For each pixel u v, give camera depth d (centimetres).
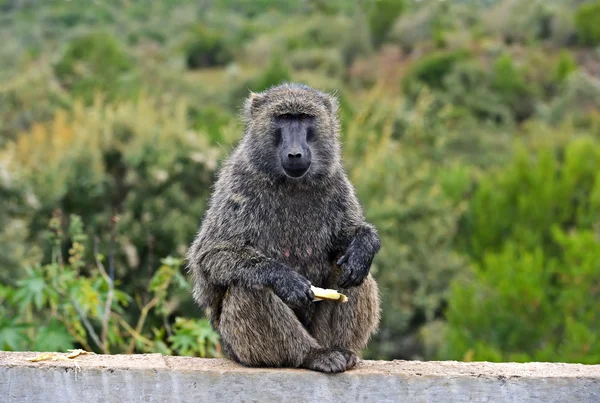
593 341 1371
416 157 2472
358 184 2033
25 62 4309
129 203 1596
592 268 1612
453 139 3722
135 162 1633
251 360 701
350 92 4878
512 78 5009
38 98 2975
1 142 2586
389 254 1866
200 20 7856
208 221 751
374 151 2162
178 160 1659
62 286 997
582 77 5031
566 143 3481
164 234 1518
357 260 697
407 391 679
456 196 2478
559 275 1845
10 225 1602
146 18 7825
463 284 1870
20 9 7444
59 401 677
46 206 1619
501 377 677
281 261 732
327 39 6462
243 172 746
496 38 6203
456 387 677
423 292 1859
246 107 820
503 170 2655
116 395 677
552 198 2356
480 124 4297
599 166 2441
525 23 6300
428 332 1736
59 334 980
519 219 2372
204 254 729
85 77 3997
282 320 690
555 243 2302
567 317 1501
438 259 1945
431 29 6253
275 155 741
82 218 1619
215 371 679
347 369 694
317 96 787
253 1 9188
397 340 1819
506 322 1538
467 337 1510
